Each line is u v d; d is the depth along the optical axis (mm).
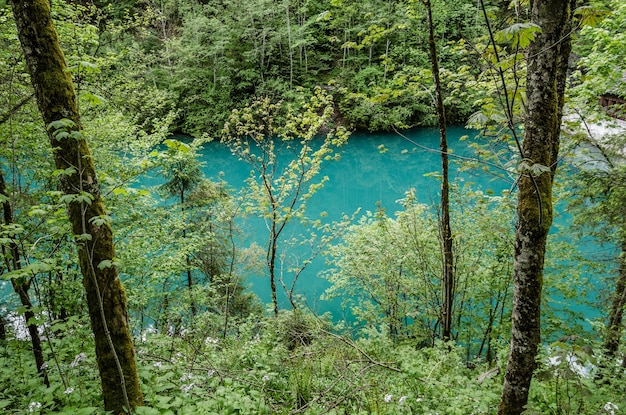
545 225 3393
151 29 35938
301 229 20250
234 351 6402
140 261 9672
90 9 11297
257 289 16359
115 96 12453
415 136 33688
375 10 20906
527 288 3561
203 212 12734
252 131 12203
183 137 36094
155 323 10523
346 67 35875
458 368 6121
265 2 34812
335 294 12016
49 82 3375
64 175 3443
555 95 3314
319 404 4844
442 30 18188
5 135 5520
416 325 10055
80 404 3953
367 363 6477
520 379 3754
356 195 25938
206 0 39812
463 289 9336
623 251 7301
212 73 36469
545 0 3109
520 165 2918
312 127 11836
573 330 7941
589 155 8047
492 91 6199
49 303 6484
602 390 4207
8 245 3645
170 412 3645
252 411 4281
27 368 4797
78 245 3510
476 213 9039
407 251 9953
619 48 8258
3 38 6566
